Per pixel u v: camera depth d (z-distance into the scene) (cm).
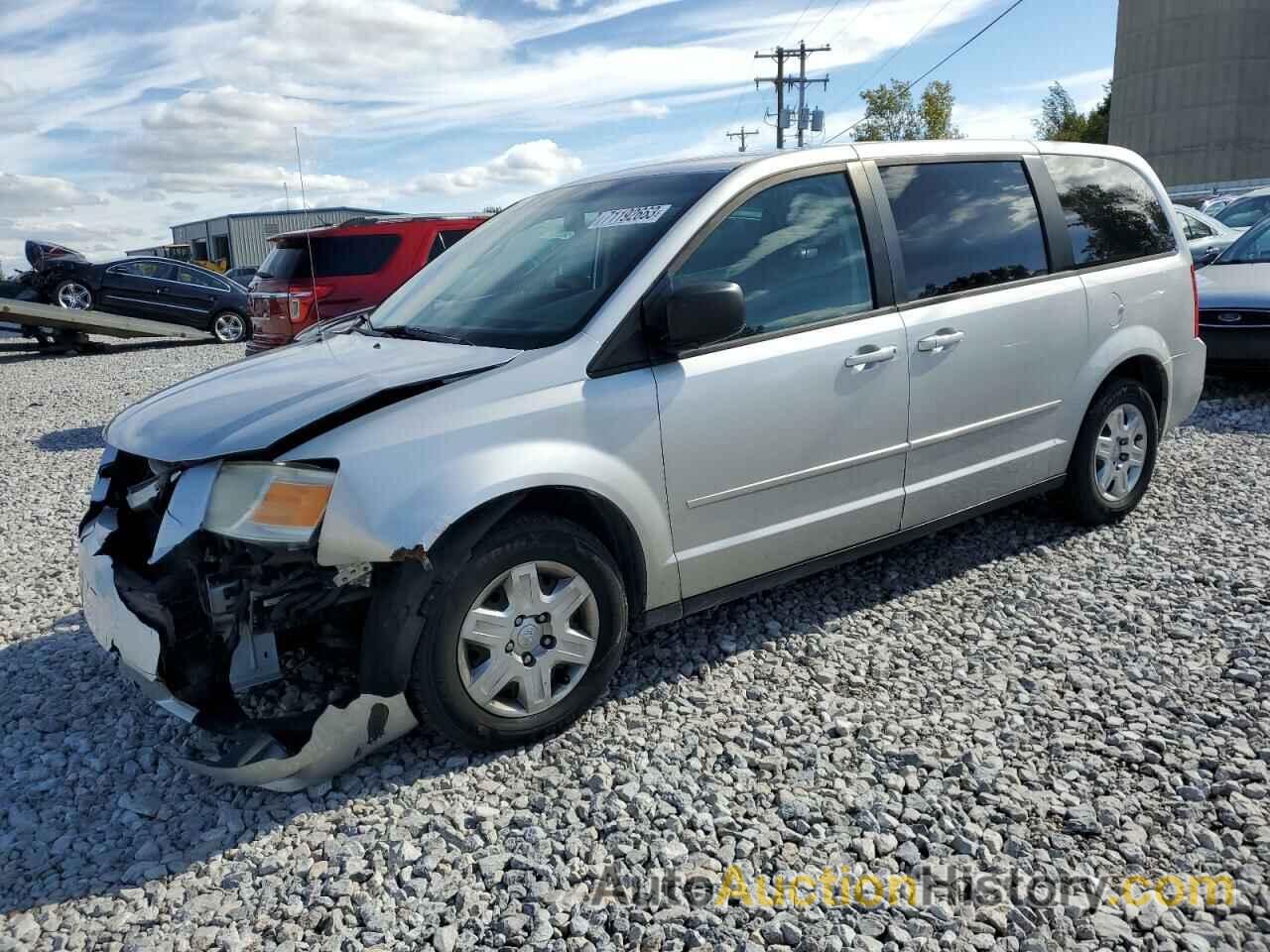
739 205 352
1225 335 755
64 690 376
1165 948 223
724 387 338
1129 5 6269
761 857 260
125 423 326
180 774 313
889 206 392
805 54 4378
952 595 419
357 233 849
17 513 647
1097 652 363
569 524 310
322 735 284
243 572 284
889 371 380
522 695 311
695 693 346
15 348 1939
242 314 1902
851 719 324
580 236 364
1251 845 256
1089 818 266
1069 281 446
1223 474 571
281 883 261
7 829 291
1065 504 485
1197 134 5994
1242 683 334
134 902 256
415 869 262
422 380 297
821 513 374
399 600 283
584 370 314
